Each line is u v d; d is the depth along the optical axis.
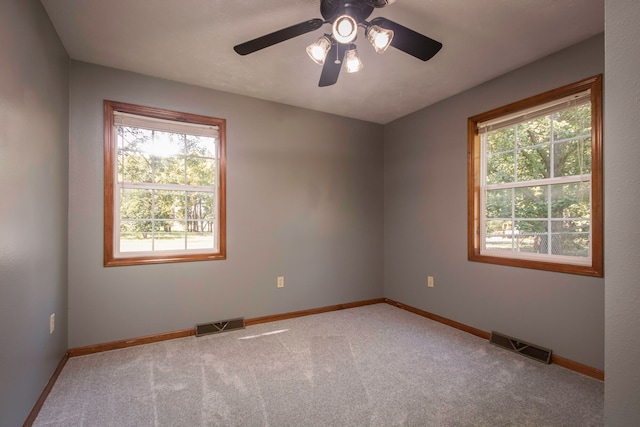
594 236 2.08
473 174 2.90
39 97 1.73
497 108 2.69
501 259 2.65
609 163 0.73
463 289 2.98
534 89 2.42
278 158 3.30
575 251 2.26
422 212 3.44
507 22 1.94
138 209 2.71
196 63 2.46
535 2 1.76
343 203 3.71
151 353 2.44
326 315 3.44
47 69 1.86
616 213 0.72
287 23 1.95
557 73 2.28
